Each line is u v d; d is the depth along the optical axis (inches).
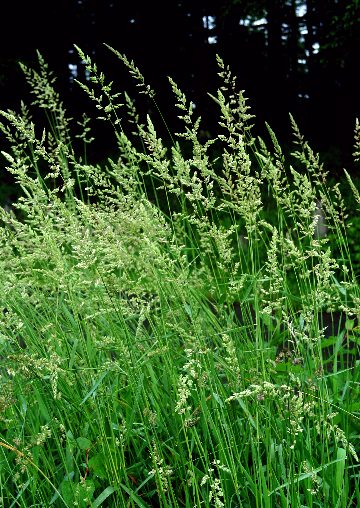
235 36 468.8
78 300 111.0
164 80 448.8
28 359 87.4
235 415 103.6
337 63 435.8
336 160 388.8
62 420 93.3
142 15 457.4
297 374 104.9
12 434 105.9
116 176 120.2
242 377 99.3
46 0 448.1
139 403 106.7
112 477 93.4
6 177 409.7
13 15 450.0
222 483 89.5
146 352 99.9
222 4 455.5
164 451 101.6
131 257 105.2
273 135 114.2
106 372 92.4
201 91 447.8
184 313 109.8
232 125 110.5
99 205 119.1
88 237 90.5
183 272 101.7
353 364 117.8
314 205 103.4
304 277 102.5
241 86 460.4
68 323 114.1
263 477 82.0
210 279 115.3
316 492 84.2
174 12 458.6
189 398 107.8
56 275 102.2
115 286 100.5
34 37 455.8
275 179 109.6
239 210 106.8
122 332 105.1
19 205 103.2
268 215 269.7
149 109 444.8
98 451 100.0
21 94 439.8
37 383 98.5
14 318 97.0
